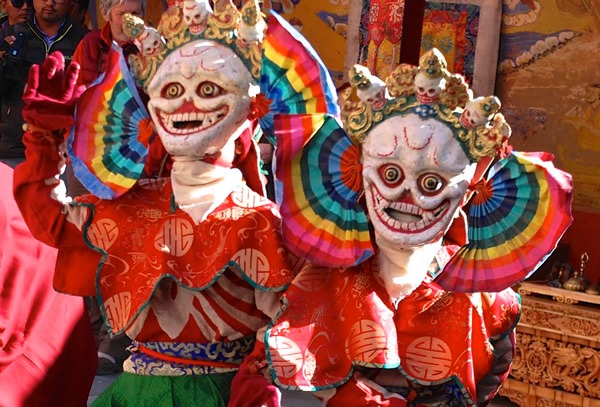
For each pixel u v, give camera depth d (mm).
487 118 4527
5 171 5355
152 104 4715
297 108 4773
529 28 8984
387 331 4684
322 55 9750
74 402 5703
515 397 7984
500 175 4797
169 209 4812
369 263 4793
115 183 4844
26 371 5414
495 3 8992
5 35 8562
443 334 4934
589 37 8812
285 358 4531
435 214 4543
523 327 7934
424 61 4512
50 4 8461
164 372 4824
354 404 4684
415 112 4562
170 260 4715
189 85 4637
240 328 4824
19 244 5332
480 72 9039
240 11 4730
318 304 4691
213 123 4629
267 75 4738
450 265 4918
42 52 8531
